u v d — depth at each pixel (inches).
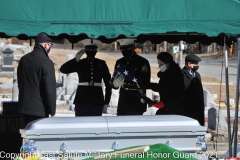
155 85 660.7
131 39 646.5
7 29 484.4
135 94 639.1
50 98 549.6
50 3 505.7
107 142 432.1
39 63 549.6
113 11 505.4
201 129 440.5
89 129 428.5
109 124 433.7
